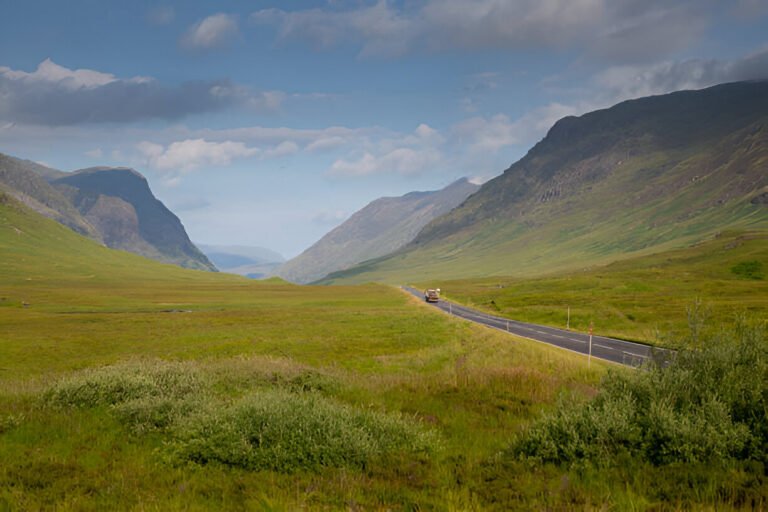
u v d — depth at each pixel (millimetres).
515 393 13836
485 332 41375
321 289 181375
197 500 6629
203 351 36406
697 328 9961
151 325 61938
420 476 7566
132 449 9031
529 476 7289
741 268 130125
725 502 6156
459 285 198000
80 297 123625
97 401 11945
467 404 12805
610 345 34781
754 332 9305
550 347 31781
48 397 12367
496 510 6211
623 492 6598
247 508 6297
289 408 9133
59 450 8867
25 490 6996
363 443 8445
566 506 6215
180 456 8359
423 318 59938
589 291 99062
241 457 8141
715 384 8633
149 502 6500
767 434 7586
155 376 13836
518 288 122062
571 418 8562
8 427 10078
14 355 38125
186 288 181250
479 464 8117
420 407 12500
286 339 42281
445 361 26297
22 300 111438
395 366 25469
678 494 6430
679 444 7672
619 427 8148
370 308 88375
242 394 14039
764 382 8352
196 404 11070
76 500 6512
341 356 32188
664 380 9062
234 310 89938
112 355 37469
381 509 6211
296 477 7508
